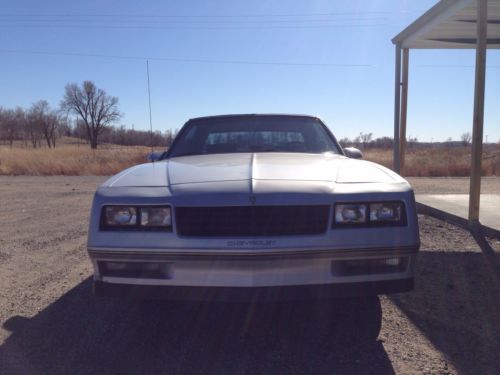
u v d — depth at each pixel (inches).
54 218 299.0
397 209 111.3
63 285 161.8
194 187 112.0
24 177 673.0
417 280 160.6
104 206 111.3
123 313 136.4
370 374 100.3
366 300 143.8
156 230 107.6
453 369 101.7
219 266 104.8
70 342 117.6
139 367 104.7
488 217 240.8
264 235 105.0
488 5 234.1
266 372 102.0
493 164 700.0
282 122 180.7
